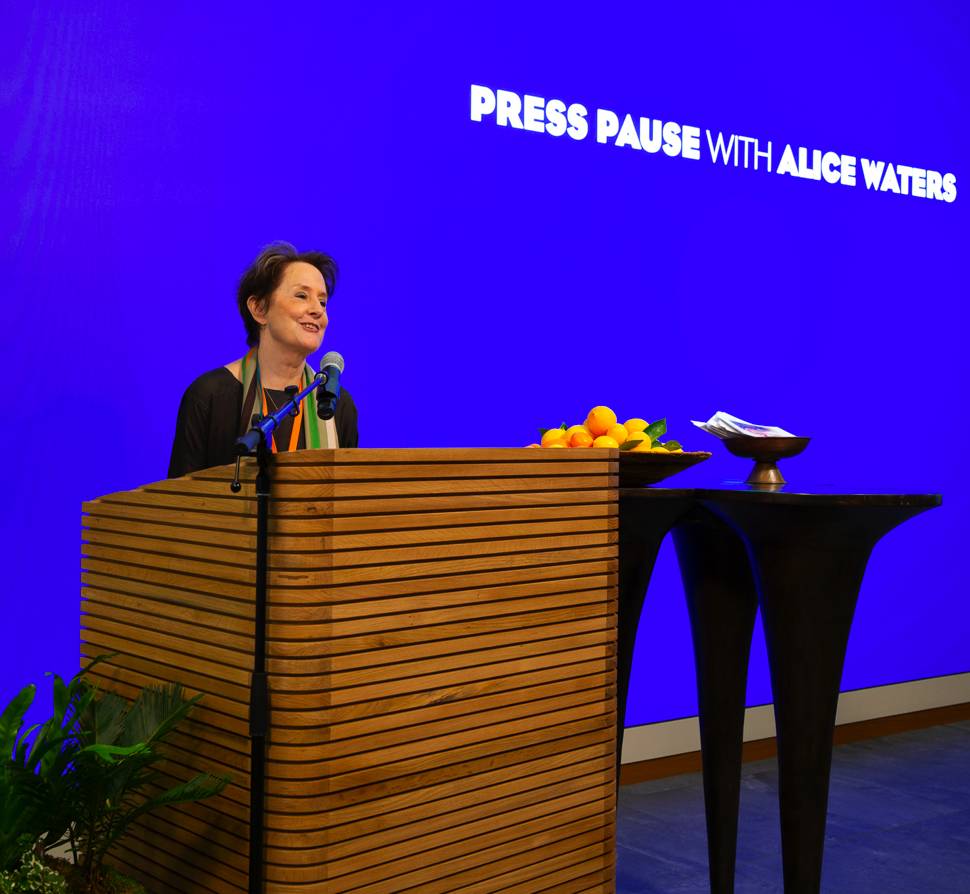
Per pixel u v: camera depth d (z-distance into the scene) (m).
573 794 1.95
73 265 3.20
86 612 2.13
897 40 5.16
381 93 3.73
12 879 1.73
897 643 5.17
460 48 3.90
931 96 5.28
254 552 1.70
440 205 3.86
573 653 1.94
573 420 4.17
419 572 1.73
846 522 2.36
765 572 2.48
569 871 1.94
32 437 3.14
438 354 3.85
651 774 4.34
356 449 1.65
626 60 4.31
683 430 4.46
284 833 1.63
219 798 1.77
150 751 1.76
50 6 3.16
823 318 4.88
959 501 5.37
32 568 3.13
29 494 3.13
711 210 4.54
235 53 3.46
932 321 5.26
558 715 1.92
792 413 4.78
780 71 4.77
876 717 5.08
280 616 1.64
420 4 3.81
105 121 3.25
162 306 3.35
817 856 2.47
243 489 1.72
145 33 3.31
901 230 5.16
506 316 4.01
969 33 5.39
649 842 3.58
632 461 2.54
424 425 3.82
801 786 2.46
